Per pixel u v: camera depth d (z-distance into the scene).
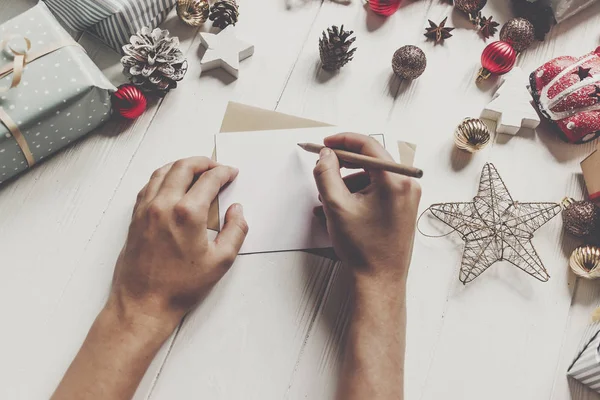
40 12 0.69
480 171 0.73
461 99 0.75
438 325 0.69
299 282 0.69
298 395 0.66
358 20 0.78
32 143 0.67
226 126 0.72
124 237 0.69
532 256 0.71
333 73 0.75
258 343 0.67
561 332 0.69
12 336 0.66
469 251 0.70
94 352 0.61
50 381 0.66
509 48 0.72
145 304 0.62
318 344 0.67
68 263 0.68
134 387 0.61
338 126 0.73
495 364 0.68
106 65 0.74
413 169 0.58
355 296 0.64
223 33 0.74
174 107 0.73
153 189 0.66
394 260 0.64
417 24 0.78
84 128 0.70
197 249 0.63
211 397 0.66
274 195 0.70
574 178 0.73
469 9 0.76
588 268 0.68
